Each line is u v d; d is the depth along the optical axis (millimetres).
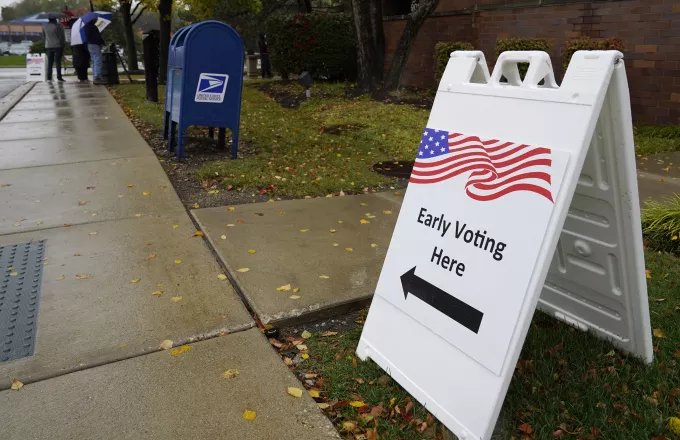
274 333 3014
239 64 6656
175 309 3219
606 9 9953
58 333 2955
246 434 2229
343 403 2439
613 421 2303
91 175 6121
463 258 2293
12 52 67188
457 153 2439
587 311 2854
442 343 2318
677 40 9031
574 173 1980
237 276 3617
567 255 2705
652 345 2748
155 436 2215
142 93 14242
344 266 3816
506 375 2047
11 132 8664
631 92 9773
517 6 11547
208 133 8570
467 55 2543
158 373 2619
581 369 2639
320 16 15242
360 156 7387
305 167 6594
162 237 4352
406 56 12297
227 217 4832
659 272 3807
